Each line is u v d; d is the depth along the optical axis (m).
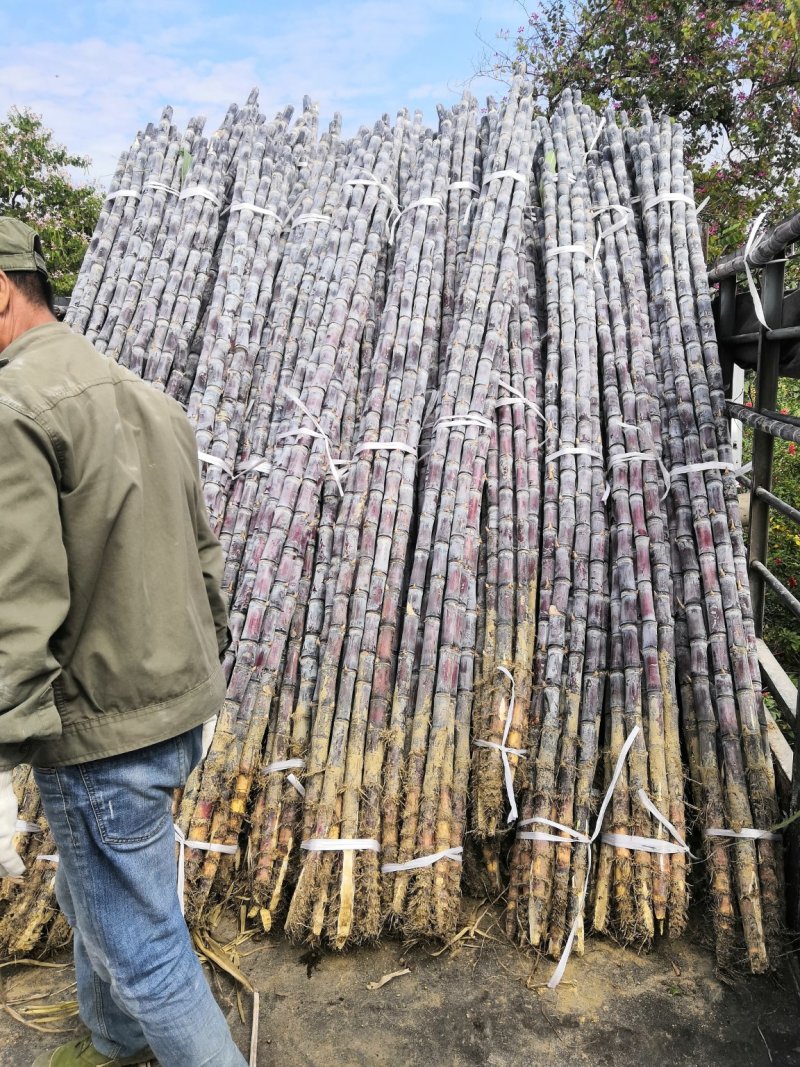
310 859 2.27
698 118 7.77
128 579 1.41
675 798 2.34
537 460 2.92
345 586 2.66
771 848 2.26
